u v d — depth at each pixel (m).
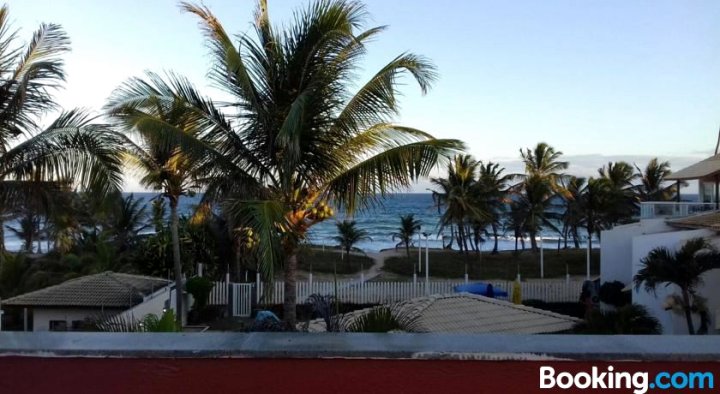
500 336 1.77
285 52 9.32
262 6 9.37
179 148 9.12
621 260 22.45
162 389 1.63
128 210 33.28
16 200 10.30
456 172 38.91
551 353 1.60
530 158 46.16
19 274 26.05
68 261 28.28
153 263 24.28
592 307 21.08
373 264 44.66
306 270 40.66
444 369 1.61
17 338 1.74
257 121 9.43
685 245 14.79
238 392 1.63
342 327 6.88
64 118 10.42
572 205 44.69
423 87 8.62
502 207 41.81
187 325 21.23
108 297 16.36
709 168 24.22
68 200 11.95
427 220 85.88
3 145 10.38
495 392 1.60
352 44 8.98
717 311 14.41
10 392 1.65
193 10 9.01
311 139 9.14
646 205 23.28
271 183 9.78
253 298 23.12
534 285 25.80
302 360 1.63
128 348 1.65
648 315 14.62
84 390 1.64
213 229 24.89
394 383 1.61
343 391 1.61
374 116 9.16
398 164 8.60
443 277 38.19
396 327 6.39
